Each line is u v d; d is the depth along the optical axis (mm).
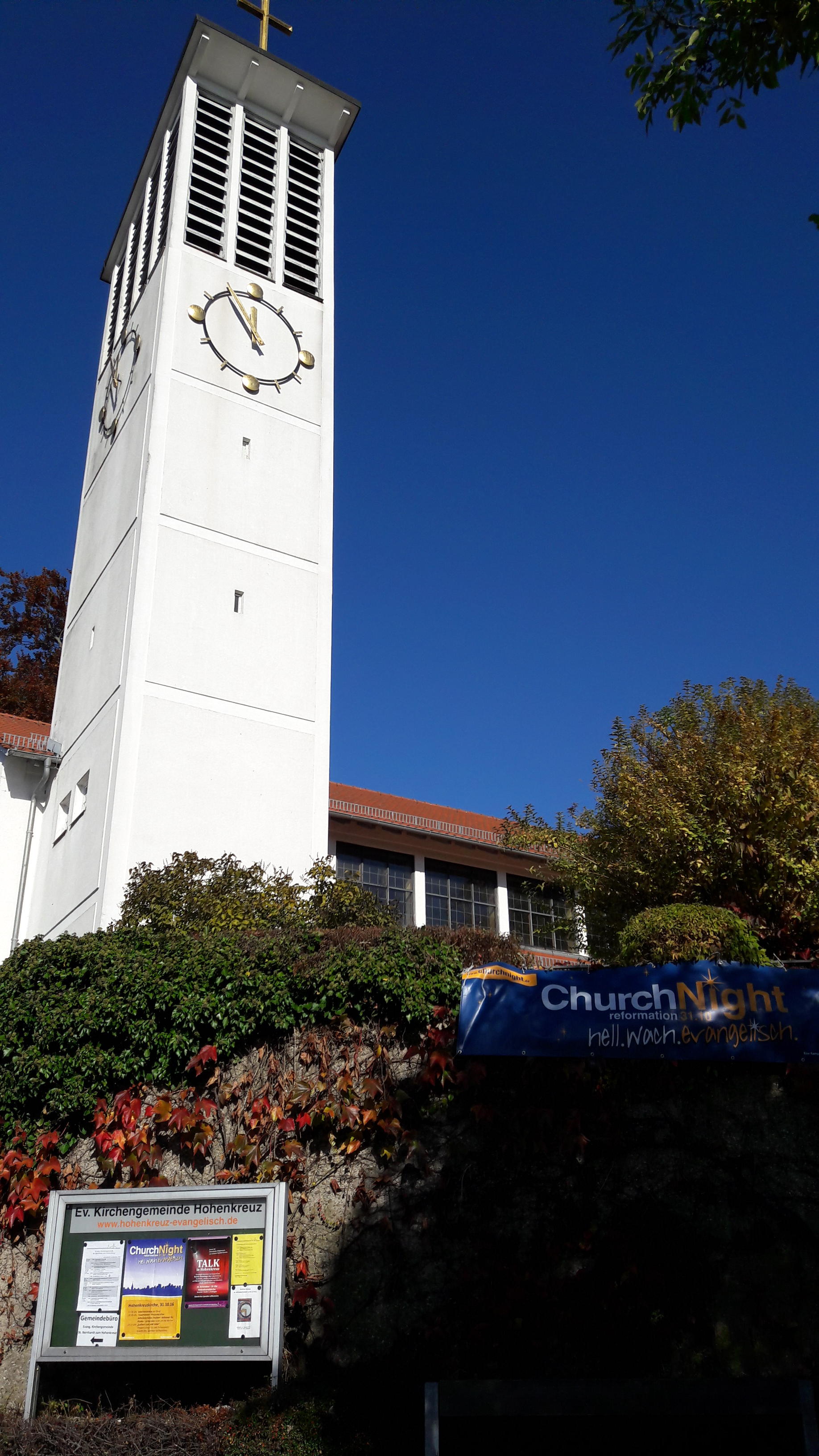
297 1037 11258
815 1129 10102
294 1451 8617
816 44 8297
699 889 14734
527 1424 8930
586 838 17625
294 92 30031
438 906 24047
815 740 15352
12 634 35344
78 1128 11312
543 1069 10617
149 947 12164
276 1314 8867
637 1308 9547
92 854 20203
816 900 13719
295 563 24172
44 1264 9258
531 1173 10258
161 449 23625
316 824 21828
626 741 17219
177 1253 9148
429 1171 10383
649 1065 10500
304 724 22625
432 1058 10727
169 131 29656
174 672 21609
